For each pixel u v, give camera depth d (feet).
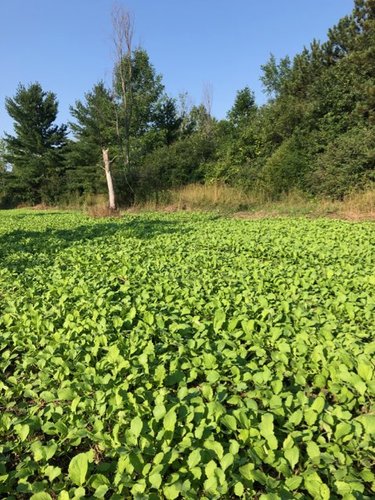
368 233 36.22
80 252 31.24
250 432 8.97
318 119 66.80
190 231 41.24
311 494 7.68
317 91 69.31
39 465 8.96
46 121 120.98
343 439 9.00
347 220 48.55
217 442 8.60
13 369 13.94
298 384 11.28
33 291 20.48
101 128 108.68
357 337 14.02
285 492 7.66
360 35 67.36
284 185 65.36
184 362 12.64
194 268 24.39
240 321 15.21
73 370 12.58
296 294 19.01
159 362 12.66
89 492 8.43
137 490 7.81
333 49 79.97
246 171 72.28
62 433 9.66
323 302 17.72
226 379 11.50
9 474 8.74
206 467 8.05
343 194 58.85
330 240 32.58
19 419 10.44
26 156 117.50
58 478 8.83
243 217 56.70
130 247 32.42
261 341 13.61
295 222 45.47
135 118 112.06
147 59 115.96
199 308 16.96
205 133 105.09
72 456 9.81
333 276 21.79
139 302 17.94
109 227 46.98
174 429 9.23
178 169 80.12
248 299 17.75
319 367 12.00
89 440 9.99
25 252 33.01
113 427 9.87
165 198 72.28
